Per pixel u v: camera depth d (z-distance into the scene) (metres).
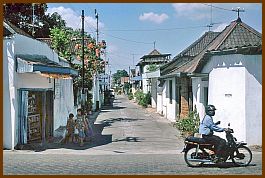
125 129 24.66
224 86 17.59
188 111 24.73
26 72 15.69
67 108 24.94
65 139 18.30
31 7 31.89
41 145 17.25
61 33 27.00
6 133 15.87
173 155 15.34
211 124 12.70
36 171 11.70
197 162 12.95
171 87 30.95
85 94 33.66
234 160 13.18
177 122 24.89
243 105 16.98
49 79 19.34
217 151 12.62
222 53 17.53
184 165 12.96
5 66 15.73
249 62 16.95
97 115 35.88
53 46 26.58
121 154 15.62
